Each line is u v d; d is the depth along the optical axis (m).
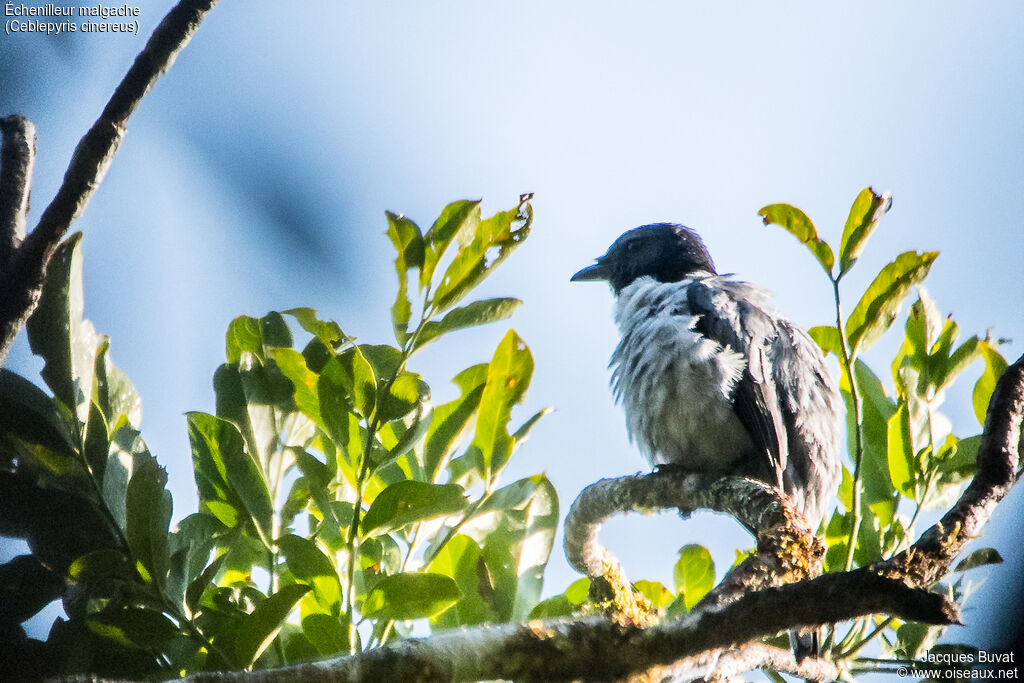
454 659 5.31
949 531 5.97
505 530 7.69
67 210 6.10
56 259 6.69
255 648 6.16
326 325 7.67
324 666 5.14
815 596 5.13
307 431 7.71
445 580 6.59
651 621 7.00
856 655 7.87
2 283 6.06
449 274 7.11
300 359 7.35
